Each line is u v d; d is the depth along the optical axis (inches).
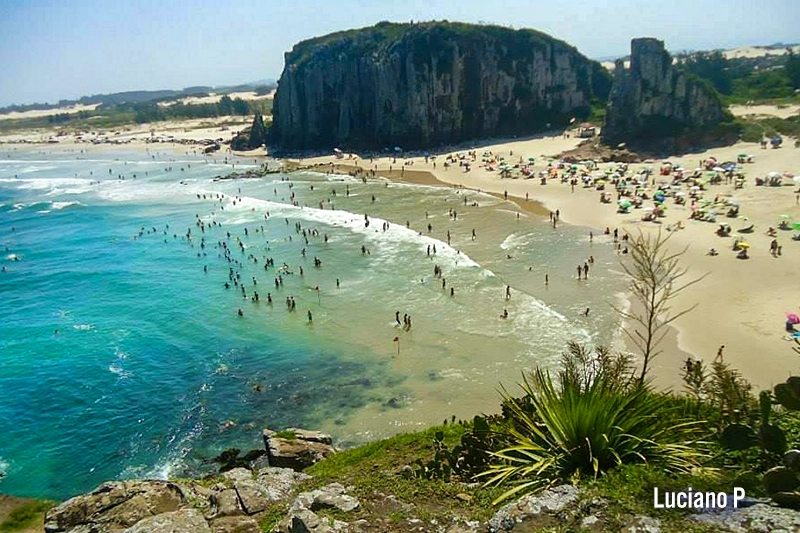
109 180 4763.8
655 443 374.6
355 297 1910.7
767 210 2391.7
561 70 5339.6
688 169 3282.5
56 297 2126.0
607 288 1775.3
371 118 5334.6
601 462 382.0
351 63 5349.4
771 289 1658.5
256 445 1199.6
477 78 5132.9
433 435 693.9
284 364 1524.4
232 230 2883.9
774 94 4968.0
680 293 1679.4
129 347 1684.3
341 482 516.1
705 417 463.8
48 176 5251.0
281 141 5861.2
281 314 1836.9
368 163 4608.8
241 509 485.7
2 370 1573.6
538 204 2893.7
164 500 531.2
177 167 5236.2
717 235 2142.0
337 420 1258.0
